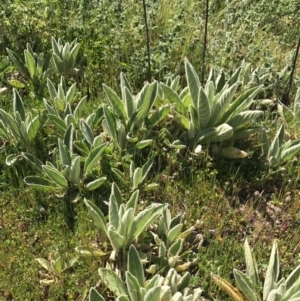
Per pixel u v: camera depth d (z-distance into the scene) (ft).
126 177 4.69
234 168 4.94
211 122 4.99
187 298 3.61
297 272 3.84
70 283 3.86
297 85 5.99
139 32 6.41
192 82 4.80
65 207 4.42
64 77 5.90
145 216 3.90
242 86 5.74
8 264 3.99
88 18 6.49
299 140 4.92
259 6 6.98
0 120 4.85
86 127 4.74
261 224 4.51
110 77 5.95
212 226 4.45
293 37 7.14
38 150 4.90
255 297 3.77
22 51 6.27
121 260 4.08
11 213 4.39
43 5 6.58
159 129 5.23
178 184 4.73
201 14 7.14
